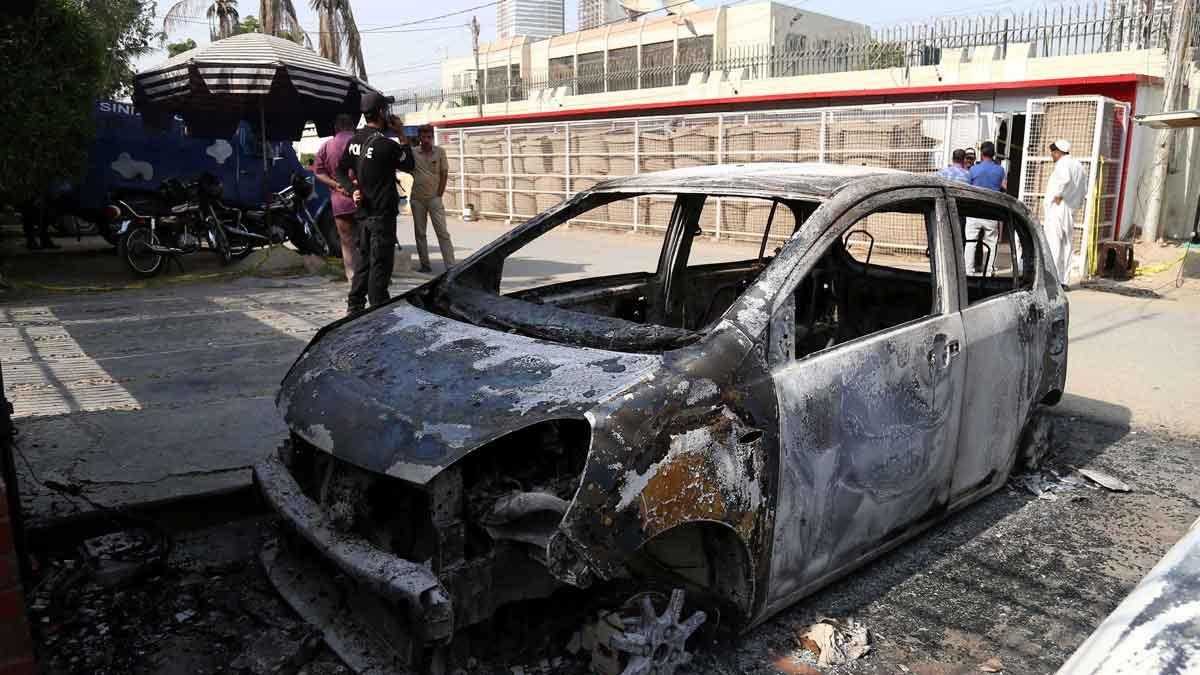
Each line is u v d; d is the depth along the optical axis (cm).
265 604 320
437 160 1121
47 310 859
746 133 1562
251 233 1167
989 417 378
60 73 927
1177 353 741
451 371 288
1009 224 417
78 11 936
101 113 1194
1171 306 968
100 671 281
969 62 1617
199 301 917
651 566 294
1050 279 438
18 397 549
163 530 362
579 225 1862
